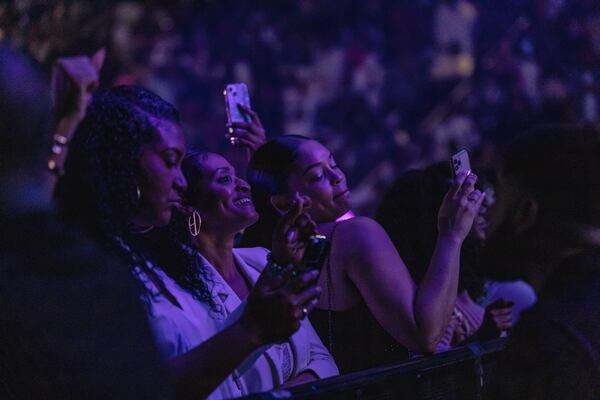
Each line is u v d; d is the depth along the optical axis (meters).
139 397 1.08
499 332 2.37
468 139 9.39
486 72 9.82
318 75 9.85
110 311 1.09
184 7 9.52
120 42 8.20
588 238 1.44
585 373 1.35
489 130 9.20
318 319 2.05
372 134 9.74
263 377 1.74
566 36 9.39
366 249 1.92
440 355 1.78
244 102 2.55
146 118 1.62
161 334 1.51
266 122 9.62
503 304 2.40
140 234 1.72
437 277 1.84
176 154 1.65
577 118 8.85
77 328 1.07
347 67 9.91
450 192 1.91
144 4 8.92
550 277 1.46
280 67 9.80
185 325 1.59
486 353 1.86
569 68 9.23
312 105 9.73
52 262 1.09
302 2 10.50
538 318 1.41
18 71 1.14
